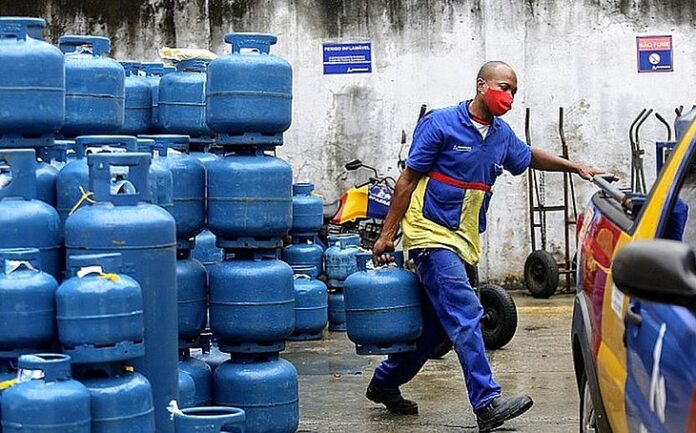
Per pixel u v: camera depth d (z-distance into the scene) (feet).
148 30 45.57
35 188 16.21
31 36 16.84
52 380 13.97
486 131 23.11
